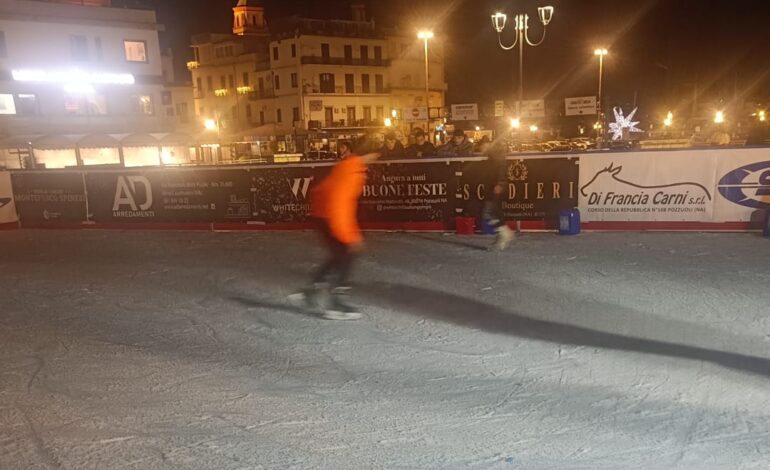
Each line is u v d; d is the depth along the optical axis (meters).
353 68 60.84
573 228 10.24
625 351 4.93
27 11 36.22
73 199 13.22
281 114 60.75
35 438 3.69
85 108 38.69
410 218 11.22
